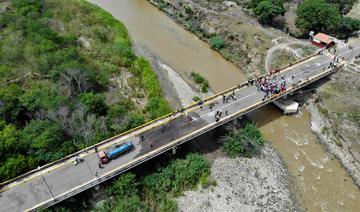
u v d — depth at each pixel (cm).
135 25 13562
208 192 7225
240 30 12200
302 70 9944
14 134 7238
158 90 9706
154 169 7519
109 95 9500
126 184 6825
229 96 9012
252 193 7250
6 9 13425
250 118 9212
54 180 6862
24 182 6819
